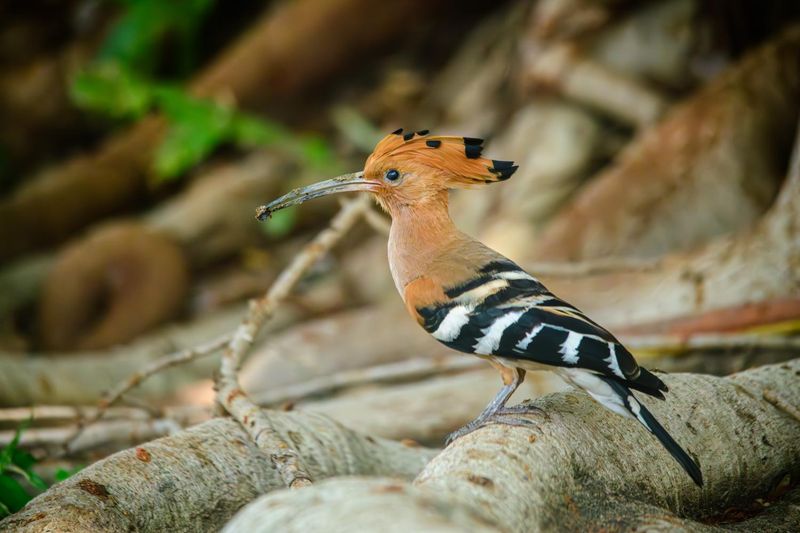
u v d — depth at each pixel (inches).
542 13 685.9
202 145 697.0
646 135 572.1
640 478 245.3
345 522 164.1
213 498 262.1
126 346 619.2
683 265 460.8
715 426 266.8
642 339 403.9
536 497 214.8
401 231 280.1
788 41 568.4
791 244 427.8
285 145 710.5
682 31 654.5
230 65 765.9
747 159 546.3
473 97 741.9
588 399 254.7
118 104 704.4
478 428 239.3
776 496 276.1
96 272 668.1
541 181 643.5
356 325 519.8
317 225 730.8
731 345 398.0
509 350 244.2
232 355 334.0
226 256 716.0
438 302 258.4
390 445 321.1
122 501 245.3
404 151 282.2
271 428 277.3
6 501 306.3
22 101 823.1
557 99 668.1
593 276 497.4
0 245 732.0
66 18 868.0
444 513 171.2
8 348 667.4
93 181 746.8
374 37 781.9
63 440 385.4
